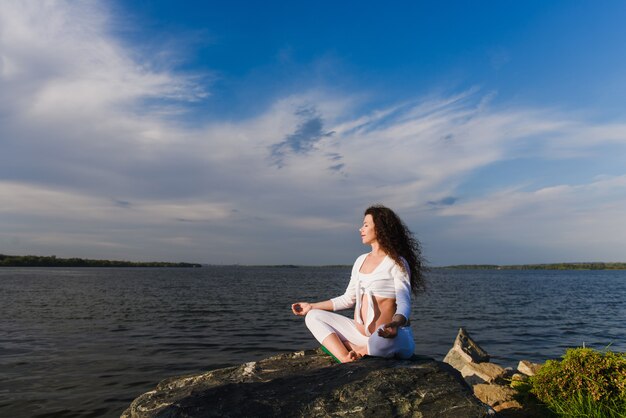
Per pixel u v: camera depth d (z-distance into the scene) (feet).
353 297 14.15
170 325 61.31
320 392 10.96
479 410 10.52
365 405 10.46
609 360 16.55
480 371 23.99
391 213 13.38
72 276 301.02
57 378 31.71
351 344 13.65
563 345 48.39
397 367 11.87
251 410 10.30
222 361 38.40
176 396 12.00
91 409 25.12
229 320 68.44
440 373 11.73
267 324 64.08
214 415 10.16
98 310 80.79
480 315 79.87
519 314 82.69
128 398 27.22
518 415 16.80
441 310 89.40
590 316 80.48
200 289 163.22
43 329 56.03
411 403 10.60
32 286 166.09
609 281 316.19
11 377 31.86
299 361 14.47
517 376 22.24
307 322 14.07
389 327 11.62
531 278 396.98
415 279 13.70
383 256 13.33
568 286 228.02
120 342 47.14
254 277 344.69
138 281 229.04
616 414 15.26
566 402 16.49
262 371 13.55
